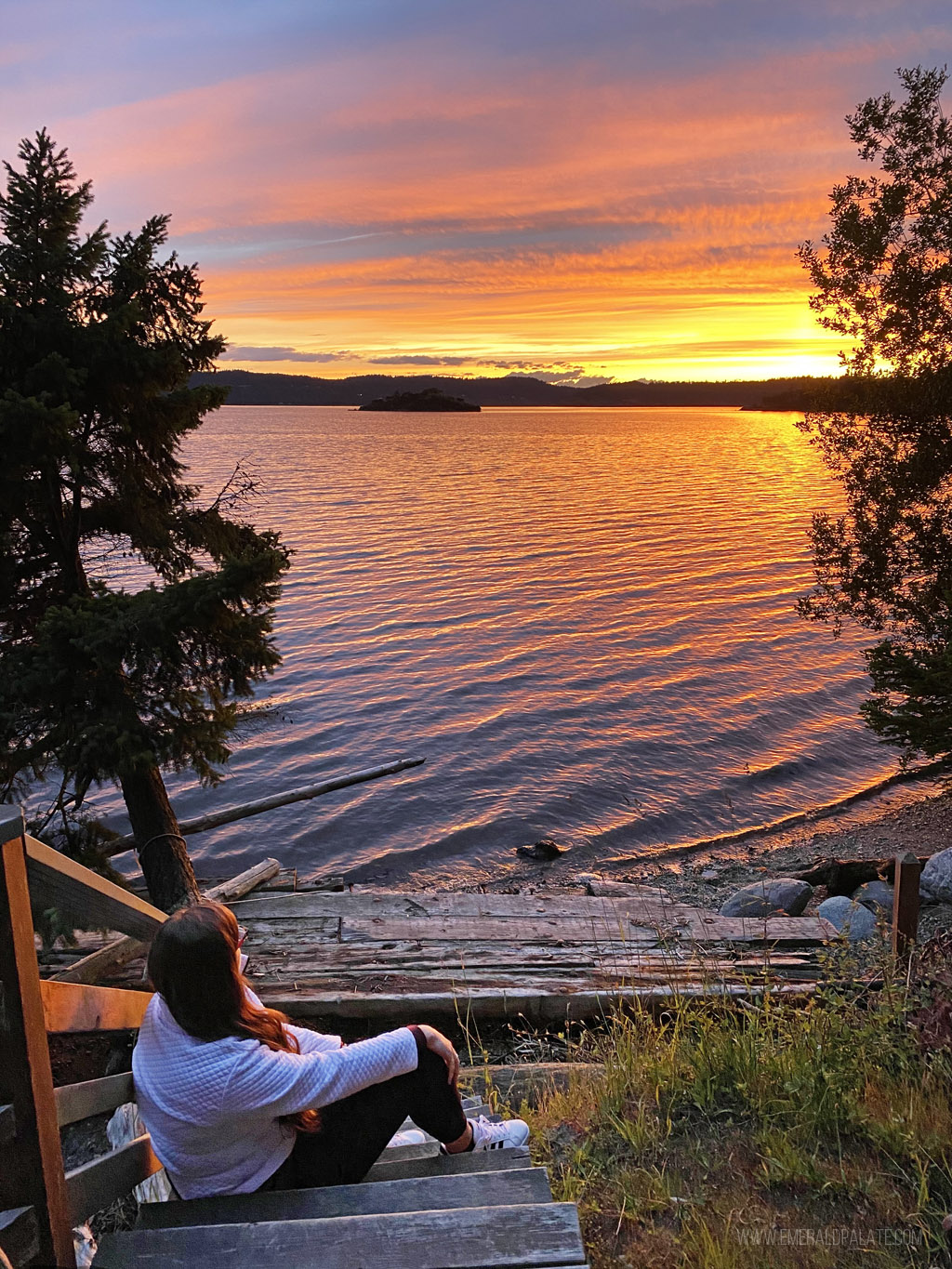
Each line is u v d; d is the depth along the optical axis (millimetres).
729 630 36781
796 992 5871
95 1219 3699
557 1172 3312
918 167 14375
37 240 7086
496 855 17062
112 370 7293
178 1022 2197
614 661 32031
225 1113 2172
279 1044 2314
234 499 8867
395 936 7410
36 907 2053
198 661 7566
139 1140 2633
